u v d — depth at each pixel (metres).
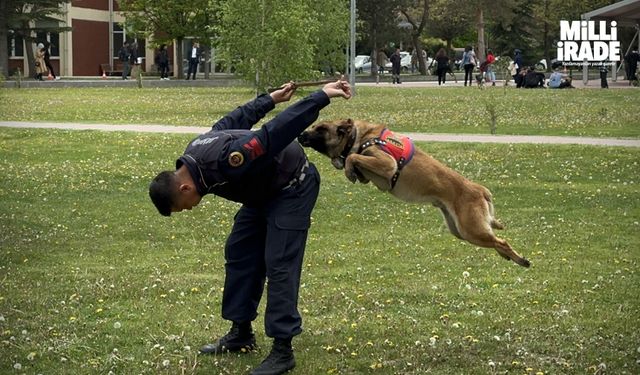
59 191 13.59
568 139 18.53
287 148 5.81
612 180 14.37
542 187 13.70
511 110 26.73
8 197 13.11
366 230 11.04
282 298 5.76
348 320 7.02
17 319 6.98
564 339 6.50
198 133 19.86
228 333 6.32
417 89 40.62
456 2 62.56
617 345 6.37
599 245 10.03
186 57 59.12
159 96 34.78
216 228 11.11
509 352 6.21
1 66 47.03
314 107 5.64
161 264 9.13
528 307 7.40
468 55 45.66
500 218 11.66
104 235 10.70
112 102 30.89
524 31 68.81
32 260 9.34
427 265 9.02
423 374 5.78
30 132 19.95
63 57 54.59
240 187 5.70
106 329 6.75
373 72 60.59
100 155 16.94
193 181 5.57
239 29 28.47
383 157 6.43
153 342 6.46
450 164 15.54
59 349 6.25
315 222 11.47
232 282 6.15
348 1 47.44
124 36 58.19
